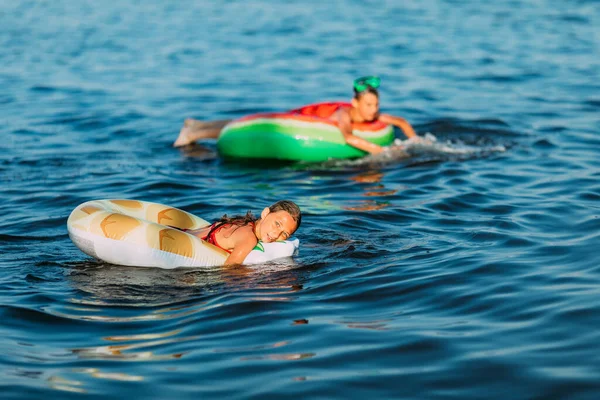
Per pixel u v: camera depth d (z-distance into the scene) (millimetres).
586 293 5328
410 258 6273
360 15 21688
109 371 4480
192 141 10734
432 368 4422
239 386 4277
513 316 5062
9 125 11578
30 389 4270
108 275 6043
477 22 20438
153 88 14156
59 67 15867
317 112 10648
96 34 19312
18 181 8875
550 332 4793
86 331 5031
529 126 11352
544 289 5461
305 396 4156
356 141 10000
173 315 5273
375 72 15359
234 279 5926
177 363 4562
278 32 19406
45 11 22656
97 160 9867
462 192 8320
